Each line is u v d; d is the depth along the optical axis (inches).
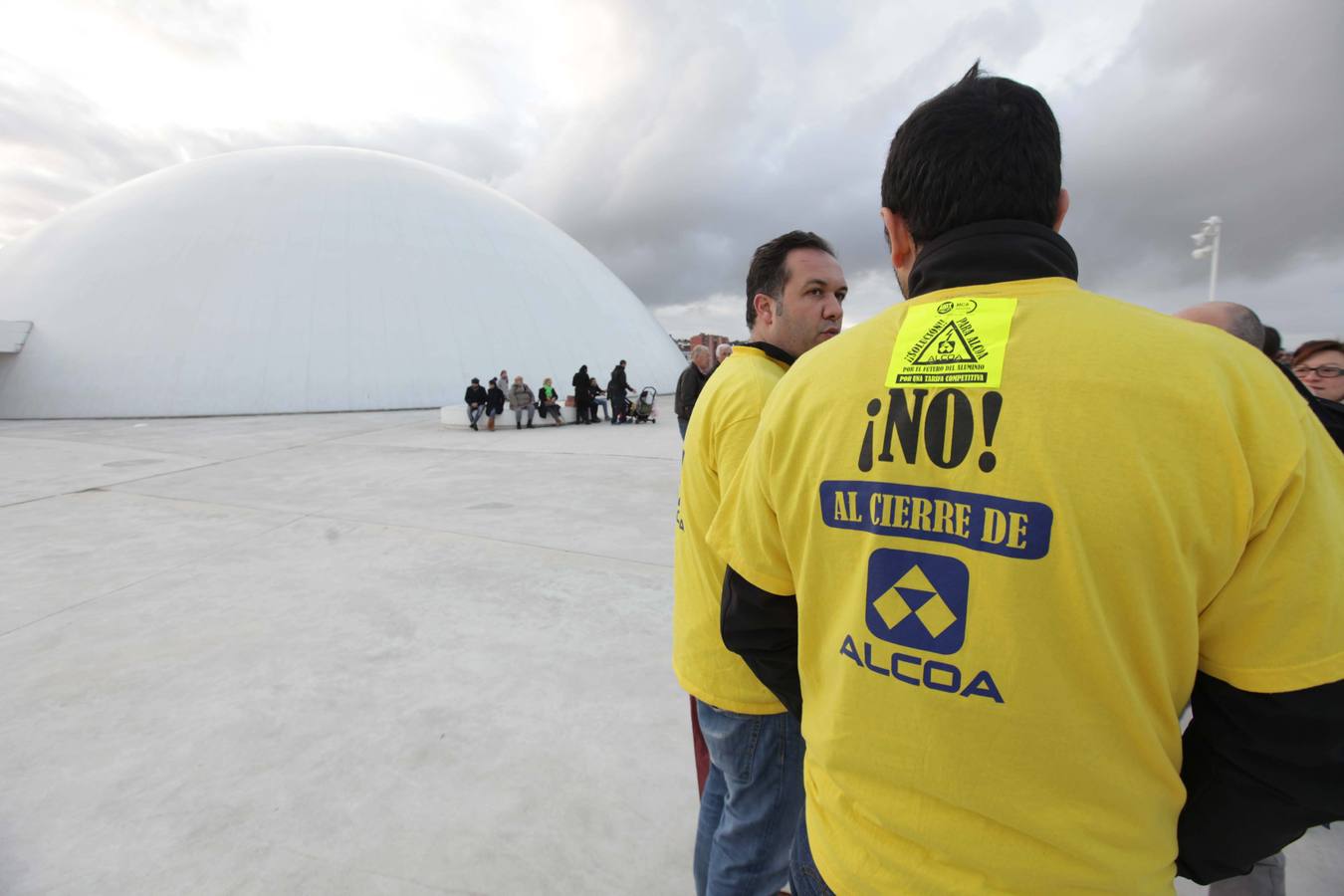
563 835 76.3
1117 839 27.0
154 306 657.6
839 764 31.7
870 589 29.6
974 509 26.6
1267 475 24.5
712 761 59.1
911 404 28.9
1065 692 25.9
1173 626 26.1
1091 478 24.7
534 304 813.9
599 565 170.7
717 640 54.2
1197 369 25.1
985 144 31.2
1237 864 31.2
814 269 60.0
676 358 1032.2
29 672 114.9
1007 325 27.9
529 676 113.0
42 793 83.6
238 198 740.7
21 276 710.5
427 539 195.5
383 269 733.3
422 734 96.3
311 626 133.6
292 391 653.3
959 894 28.1
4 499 252.5
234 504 243.1
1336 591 25.0
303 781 86.0
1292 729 26.4
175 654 121.5
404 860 72.7
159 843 75.2
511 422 527.5
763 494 36.2
